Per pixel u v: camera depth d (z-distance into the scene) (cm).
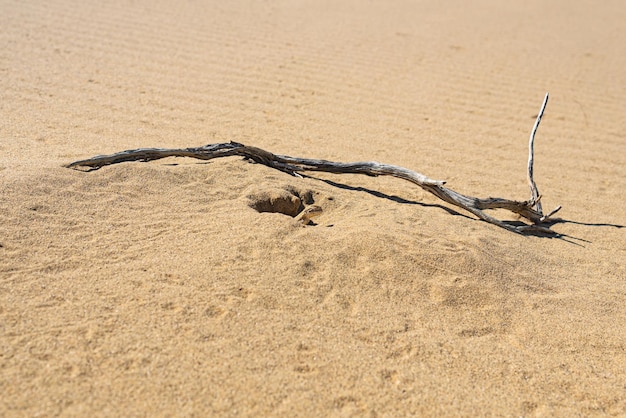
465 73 959
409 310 334
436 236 408
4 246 331
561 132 773
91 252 341
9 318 285
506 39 1139
